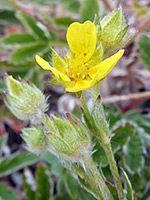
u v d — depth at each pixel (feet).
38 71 0.21
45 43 0.22
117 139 0.16
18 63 0.22
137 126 0.19
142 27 0.21
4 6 0.23
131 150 0.17
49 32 0.22
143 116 0.21
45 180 0.18
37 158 0.18
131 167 0.16
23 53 0.22
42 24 0.22
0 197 0.18
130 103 0.23
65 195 0.18
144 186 0.17
